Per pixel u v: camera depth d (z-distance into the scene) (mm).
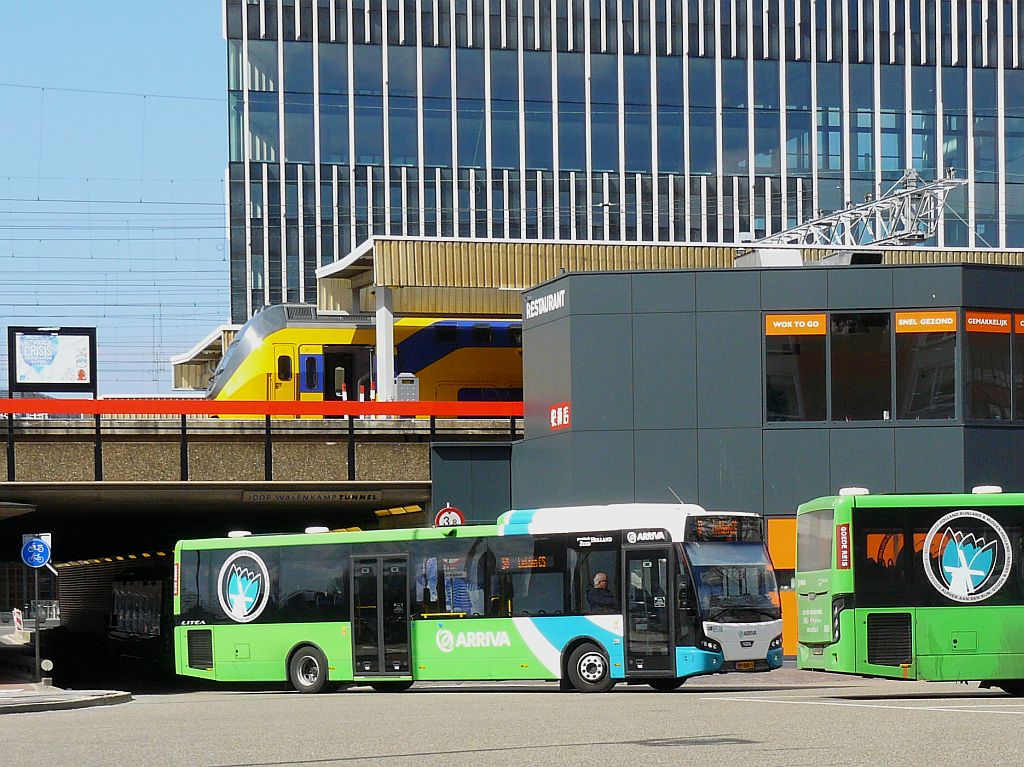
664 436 43031
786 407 42750
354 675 36719
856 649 30406
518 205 112062
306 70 111062
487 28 112500
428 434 48000
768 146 113812
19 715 31094
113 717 28719
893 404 42375
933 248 60938
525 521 35281
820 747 17500
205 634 38688
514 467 47469
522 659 34750
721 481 42750
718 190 113188
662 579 33500
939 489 41906
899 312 42469
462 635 35438
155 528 63656
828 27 114562
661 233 112750
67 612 108500
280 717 26375
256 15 110750
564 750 17969
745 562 33875
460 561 35781
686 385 43062
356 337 59625
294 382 59094
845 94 114500
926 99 114938
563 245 58719
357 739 20453
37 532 64438
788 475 42594
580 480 43188
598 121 112812
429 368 58594
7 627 136875
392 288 57844
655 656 33312
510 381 59438
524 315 46875
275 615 37812
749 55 114062
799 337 42781
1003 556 30609
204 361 100625
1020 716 22000
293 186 110750
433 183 111688
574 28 113062
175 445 45844
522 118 112500
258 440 46562
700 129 113438
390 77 111688
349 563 37156
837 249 60375
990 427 42188
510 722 23016
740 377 42844
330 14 111375
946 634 30406
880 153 114375
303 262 110562
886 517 30734
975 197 114562
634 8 113250
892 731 19484
